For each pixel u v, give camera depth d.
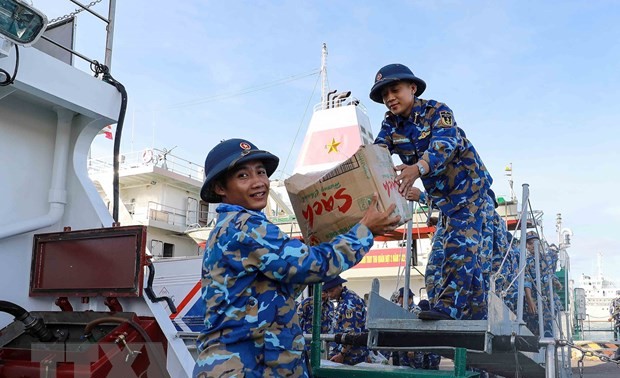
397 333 3.17
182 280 5.75
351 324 5.42
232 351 2.17
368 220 2.38
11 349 3.44
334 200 2.48
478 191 3.56
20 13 3.22
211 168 2.39
